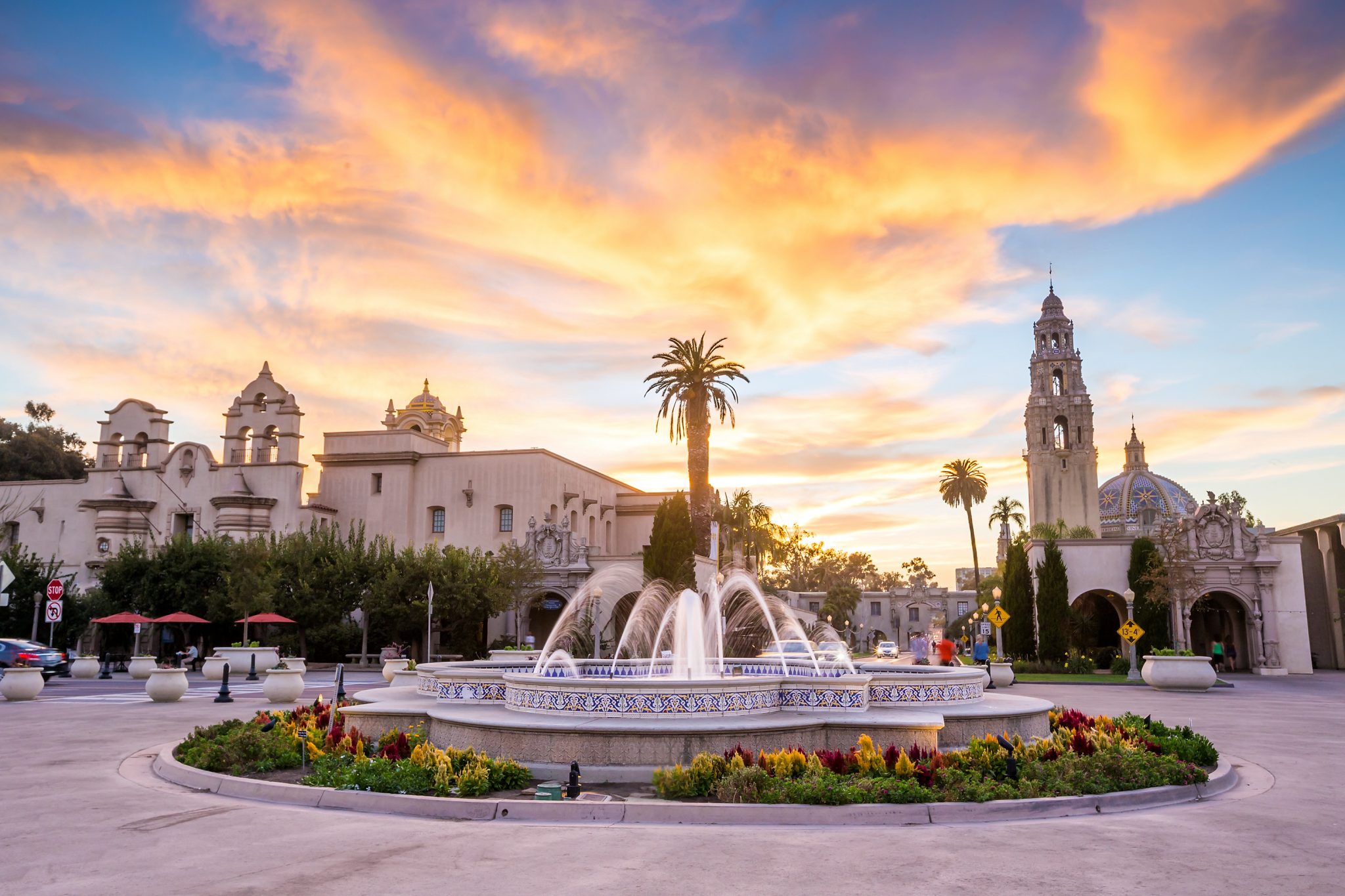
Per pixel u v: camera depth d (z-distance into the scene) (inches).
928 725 529.0
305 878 299.3
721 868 313.4
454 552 2138.3
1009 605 2219.5
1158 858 330.6
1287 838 366.0
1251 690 1456.7
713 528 2426.2
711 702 527.8
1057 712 649.0
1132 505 4247.0
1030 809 417.4
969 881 297.3
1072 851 340.5
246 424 2578.7
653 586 1811.0
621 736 489.1
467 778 446.0
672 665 909.2
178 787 490.9
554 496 2598.4
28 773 536.4
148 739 697.6
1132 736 576.7
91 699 1099.9
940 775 447.5
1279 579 2128.4
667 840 359.6
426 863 319.6
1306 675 2078.0
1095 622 2529.5
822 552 4773.6
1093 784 451.2
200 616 2103.8
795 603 3836.1
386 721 596.4
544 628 2417.6
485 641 2244.1
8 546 2632.9
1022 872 309.6
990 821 404.2
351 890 284.7
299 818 403.9
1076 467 3895.2
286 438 2517.2
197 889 285.9
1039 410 3966.5
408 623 2070.6
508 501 2529.5
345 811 422.0
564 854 333.4
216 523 2428.6
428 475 2608.3
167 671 1047.6
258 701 1059.3
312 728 591.2
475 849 341.7
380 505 2610.7
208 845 346.9
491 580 2096.5
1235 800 461.7
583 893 281.4
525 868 311.4
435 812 414.3
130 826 384.8
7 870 310.7
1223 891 287.6
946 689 620.4
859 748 502.9
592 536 2864.2
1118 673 1963.6
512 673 633.6
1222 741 725.3
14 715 887.7
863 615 4665.4
